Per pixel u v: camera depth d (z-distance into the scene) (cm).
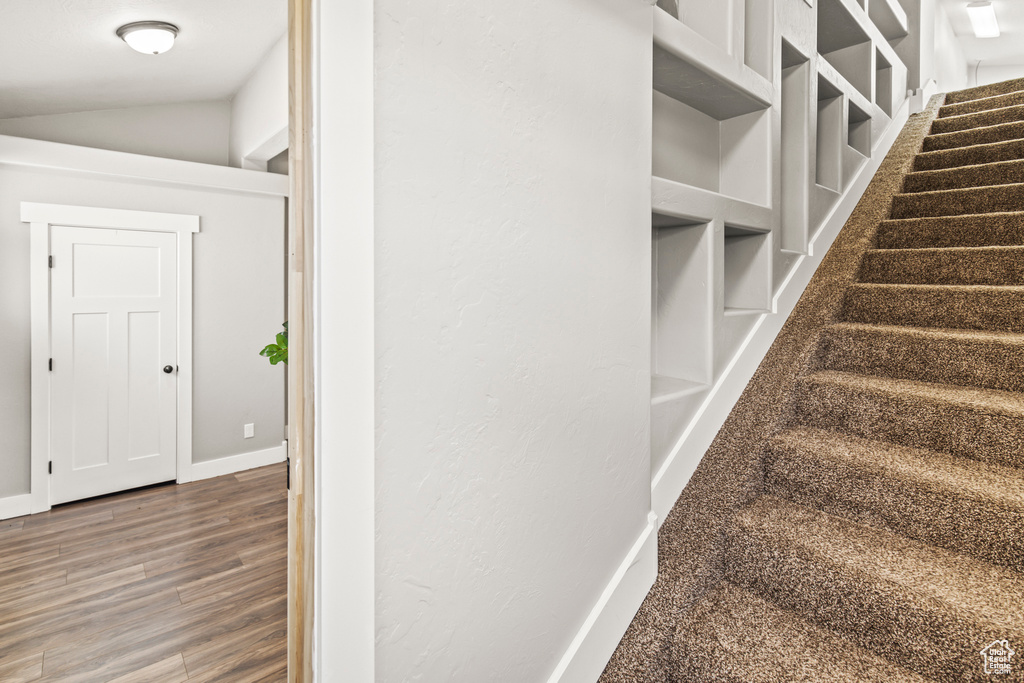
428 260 85
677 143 189
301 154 74
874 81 312
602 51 117
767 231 201
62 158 324
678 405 160
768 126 198
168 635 206
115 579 248
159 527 307
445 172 87
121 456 359
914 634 111
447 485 90
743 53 179
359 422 78
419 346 84
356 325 77
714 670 117
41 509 329
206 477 394
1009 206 244
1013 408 139
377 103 78
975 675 103
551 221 107
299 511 76
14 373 322
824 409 177
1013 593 110
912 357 182
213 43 294
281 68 315
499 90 95
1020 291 180
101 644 201
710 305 171
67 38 246
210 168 380
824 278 235
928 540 132
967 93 398
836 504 148
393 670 84
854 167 290
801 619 129
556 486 111
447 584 90
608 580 126
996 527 121
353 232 76
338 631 77
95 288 346
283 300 430
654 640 128
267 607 226
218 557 271
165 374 375
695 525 150
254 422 420
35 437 327
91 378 347
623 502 130
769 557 136
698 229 171
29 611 223
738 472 161
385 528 81
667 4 186
